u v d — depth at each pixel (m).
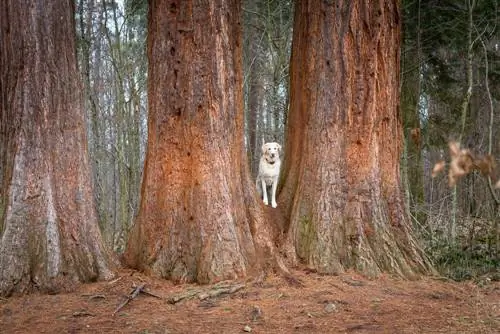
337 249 8.39
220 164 8.05
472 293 7.88
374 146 8.94
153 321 6.25
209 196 7.93
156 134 8.34
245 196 8.65
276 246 8.67
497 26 13.95
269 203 10.12
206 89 8.10
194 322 6.22
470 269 9.49
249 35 21.14
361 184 8.81
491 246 10.94
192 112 8.09
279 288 7.48
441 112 17.52
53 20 7.91
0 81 7.95
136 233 8.50
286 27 18.09
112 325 6.10
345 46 8.80
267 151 9.81
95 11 19.34
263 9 18.59
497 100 15.79
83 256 7.76
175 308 6.79
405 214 9.13
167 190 8.16
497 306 7.10
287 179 9.56
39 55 7.78
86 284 7.61
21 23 7.75
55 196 7.74
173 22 8.17
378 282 8.07
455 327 6.11
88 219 7.98
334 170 8.63
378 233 8.66
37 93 7.75
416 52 14.77
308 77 8.98
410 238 8.94
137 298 7.18
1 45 7.92
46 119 7.78
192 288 7.40
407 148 14.83
